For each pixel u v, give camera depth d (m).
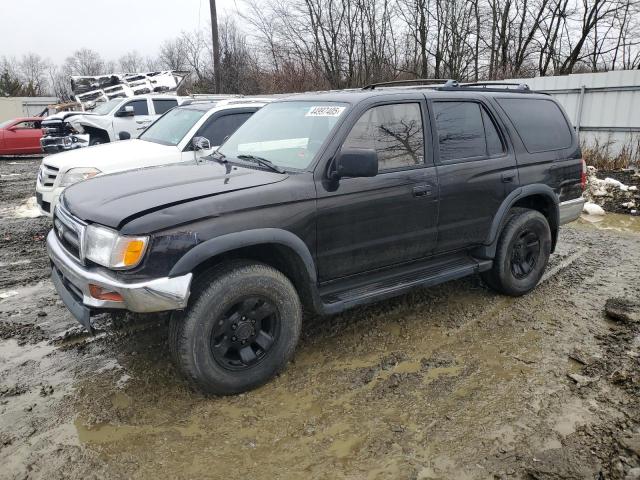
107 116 12.88
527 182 4.50
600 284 5.03
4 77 49.28
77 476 2.53
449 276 4.09
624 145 11.30
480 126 4.28
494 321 4.22
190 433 2.85
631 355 3.58
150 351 3.75
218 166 3.73
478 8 23.14
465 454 2.64
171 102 13.70
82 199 3.24
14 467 2.59
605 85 11.36
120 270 2.79
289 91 21.44
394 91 3.92
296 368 3.52
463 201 4.06
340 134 3.44
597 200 8.90
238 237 2.97
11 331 4.08
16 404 3.12
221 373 3.09
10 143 17.95
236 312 3.11
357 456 2.65
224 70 23.47
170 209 2.87
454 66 23.42
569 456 2.59
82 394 3.22
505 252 4.45
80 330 4.08
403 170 3.71
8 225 7.74
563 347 3.76
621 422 2.85
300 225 3.23
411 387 3.27
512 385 3.27
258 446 2.74
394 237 3.72
